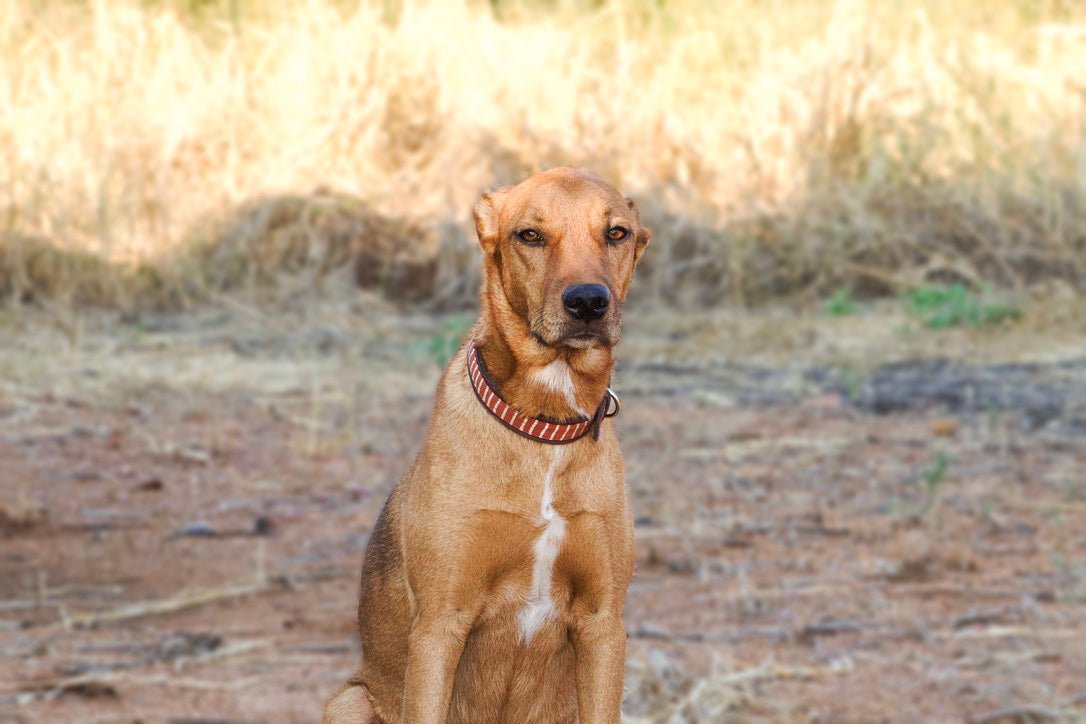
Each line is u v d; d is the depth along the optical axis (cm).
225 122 1656
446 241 1549
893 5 1922
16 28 1794
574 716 531
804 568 834
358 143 1670
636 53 1800
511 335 488
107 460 1037
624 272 507
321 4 1839
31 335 1384
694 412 1170
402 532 506
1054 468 1016
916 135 1661
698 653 714
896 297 1543
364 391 1227
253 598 791
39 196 1538
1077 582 808
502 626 498
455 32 1809
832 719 646
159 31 1778
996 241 1566
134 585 805
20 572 819
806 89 1691
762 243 1588
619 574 495
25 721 634
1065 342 1355
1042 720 646
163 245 1556
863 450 1066
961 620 755
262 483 995
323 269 1558
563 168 516
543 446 481
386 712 531
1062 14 1975
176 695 667
